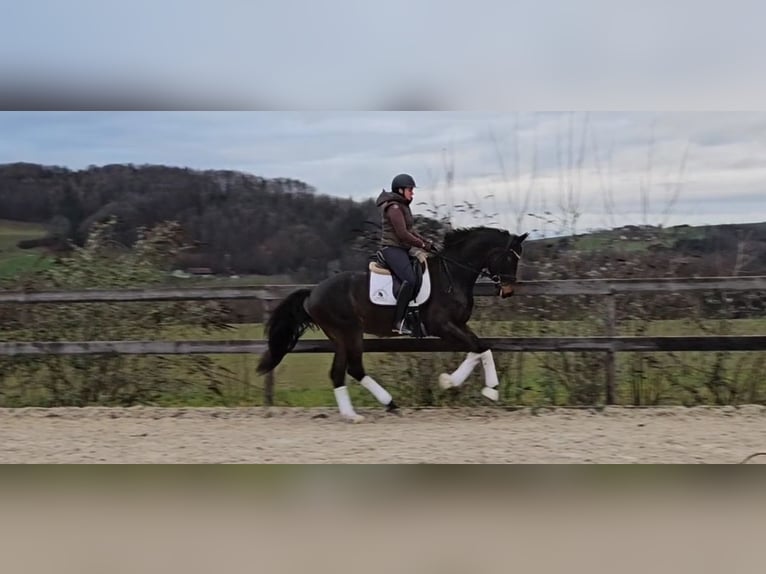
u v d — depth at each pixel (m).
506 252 7.36
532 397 8.12
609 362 7.75
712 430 6.70
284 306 7.52
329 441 6.47
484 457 5.88
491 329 8.11
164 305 8.62
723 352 7.83
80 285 8.77
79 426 7.29
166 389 8.60
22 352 8.09
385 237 7.26
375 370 8.09
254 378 8.93
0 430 7.11
